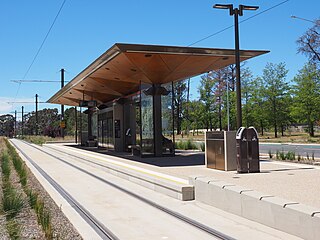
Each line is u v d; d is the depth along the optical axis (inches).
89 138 1577.3
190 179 430.6
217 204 368.5
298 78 1781.5
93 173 711.1
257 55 761.6
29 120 4648.1
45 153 1364.4
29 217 351.3
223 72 2022.6
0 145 1940.2
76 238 287.9
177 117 2417.6
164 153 880.3
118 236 293.0
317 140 1626.5
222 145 566.9
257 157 517.0
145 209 387.5
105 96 1353.3
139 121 904.3
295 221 265.4
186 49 717.9
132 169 607.8
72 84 1185.4
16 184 567.2
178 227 313.3
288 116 1923.0
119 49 697.6
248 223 309.6
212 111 2059.5
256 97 1919.3
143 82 884.6
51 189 533.3
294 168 559.2
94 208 400.2
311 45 1596.9
